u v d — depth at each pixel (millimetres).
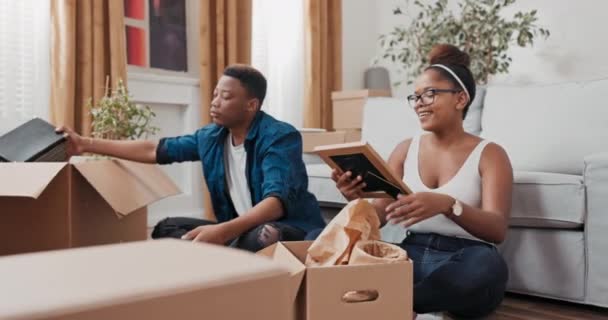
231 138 1828
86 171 1384
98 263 350
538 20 3709
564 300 1929
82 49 2771
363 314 968
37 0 2744
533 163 2371
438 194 1396
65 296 292
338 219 1114
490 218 1468
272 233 1587
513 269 2029
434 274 1457
